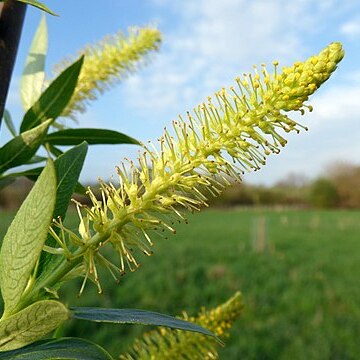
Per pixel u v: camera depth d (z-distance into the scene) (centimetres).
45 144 10
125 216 6
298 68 6
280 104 6
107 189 6
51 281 6
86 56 12
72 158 7
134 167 6
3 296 5
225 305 10
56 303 5
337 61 6
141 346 10
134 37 12
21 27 8
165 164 6
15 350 6
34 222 5
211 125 7
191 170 6
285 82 6
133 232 6
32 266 5
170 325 6
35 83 11
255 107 6
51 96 9
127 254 6
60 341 6
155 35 13
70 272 6
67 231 6
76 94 12
